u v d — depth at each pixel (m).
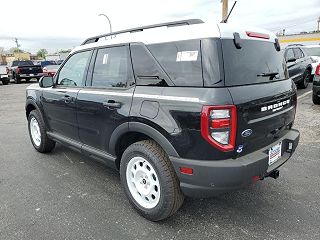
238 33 2.72
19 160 4.86
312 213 3.10
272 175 3.04
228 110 2.45
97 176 4.18
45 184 3.95
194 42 2.63
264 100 2.76
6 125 7.60
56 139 4.56
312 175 3.98
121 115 3.10
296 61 10.80
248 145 2.68
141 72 3.03
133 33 3.26
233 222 2.99
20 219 3.12
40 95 4.71
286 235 2.77
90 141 3.79
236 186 2.55
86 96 3.64
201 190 2.61
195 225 2.96
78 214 3.20
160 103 2.74
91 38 3.95
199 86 2.55
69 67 4.17
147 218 3.05
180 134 2.59
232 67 2.59
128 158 3.11
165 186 2.78
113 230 2.91
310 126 6.26
